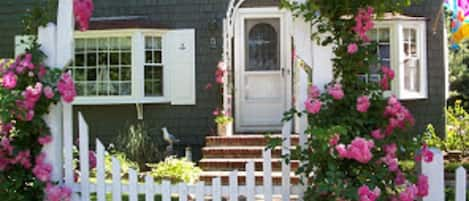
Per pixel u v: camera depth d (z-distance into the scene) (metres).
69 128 4.55
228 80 10.31
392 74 4.21
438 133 10.45
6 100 4.21
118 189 4.45
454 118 10.84
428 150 4.05
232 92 10.77
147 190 4.41
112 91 10.41
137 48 10.27
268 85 10.83
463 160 9.62
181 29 10.58
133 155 9.74
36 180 4.43
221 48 10.49
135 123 10.60
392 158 4.06
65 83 4.41
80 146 4.52
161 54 10.55
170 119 10.59
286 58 10.70
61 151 4.57
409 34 10.45
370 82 4.21
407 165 4.77
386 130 4.11
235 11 10.26
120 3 10.77
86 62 10.45
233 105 10.80
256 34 10.86
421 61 10.44
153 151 9.96
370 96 4.18
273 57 10.82
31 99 4.25
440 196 4.07
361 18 4.07
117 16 10.78
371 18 4.11
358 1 4.13
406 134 4.20
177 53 10.56
